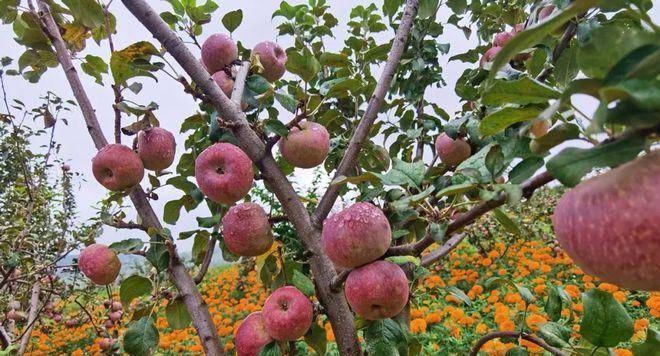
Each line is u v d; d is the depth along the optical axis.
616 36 0.20
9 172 1.60
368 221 0.42
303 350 1.29
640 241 0.19
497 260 2.21
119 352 1.06
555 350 0.46
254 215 0.52
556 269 1.94
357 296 0.42
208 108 0.65
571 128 0.26
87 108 0.60
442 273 2.21
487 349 1.03
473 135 0.61
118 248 0.54
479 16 0.96
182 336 1.63
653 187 0.20
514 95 0.28
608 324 0.39
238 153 0.50
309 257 0.49
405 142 0.87
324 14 1.02
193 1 0.67
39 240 1.29
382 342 0.47
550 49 0.54
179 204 0.70
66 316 1.68
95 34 0.72
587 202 0.21
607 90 0.16
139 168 0.57
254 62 0.58
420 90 0.92
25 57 0.71
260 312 0.54
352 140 0.53
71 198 1.55
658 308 1.26
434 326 1.41
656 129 0.20
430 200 0.54
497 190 0.33
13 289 1.21
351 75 0.79
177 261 0.55
